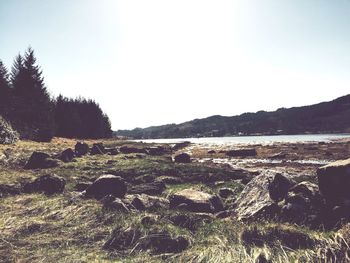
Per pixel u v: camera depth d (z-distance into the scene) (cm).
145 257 775
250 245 787
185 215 996
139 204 1149
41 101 6322
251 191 1178
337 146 5353
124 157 2889
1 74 6366
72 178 1783
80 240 877
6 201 1253
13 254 782
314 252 715
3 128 3734
